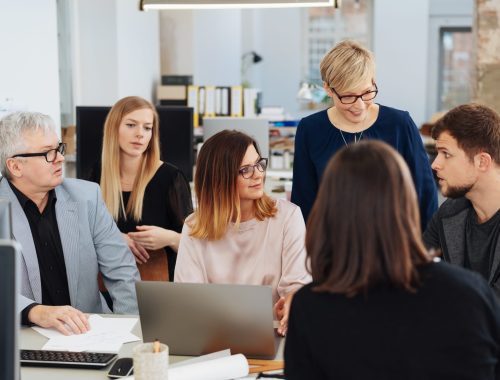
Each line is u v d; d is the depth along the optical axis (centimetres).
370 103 273
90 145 418
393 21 1048
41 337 209
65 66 571
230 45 910
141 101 310
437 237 230
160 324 191
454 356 117
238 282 229
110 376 179
